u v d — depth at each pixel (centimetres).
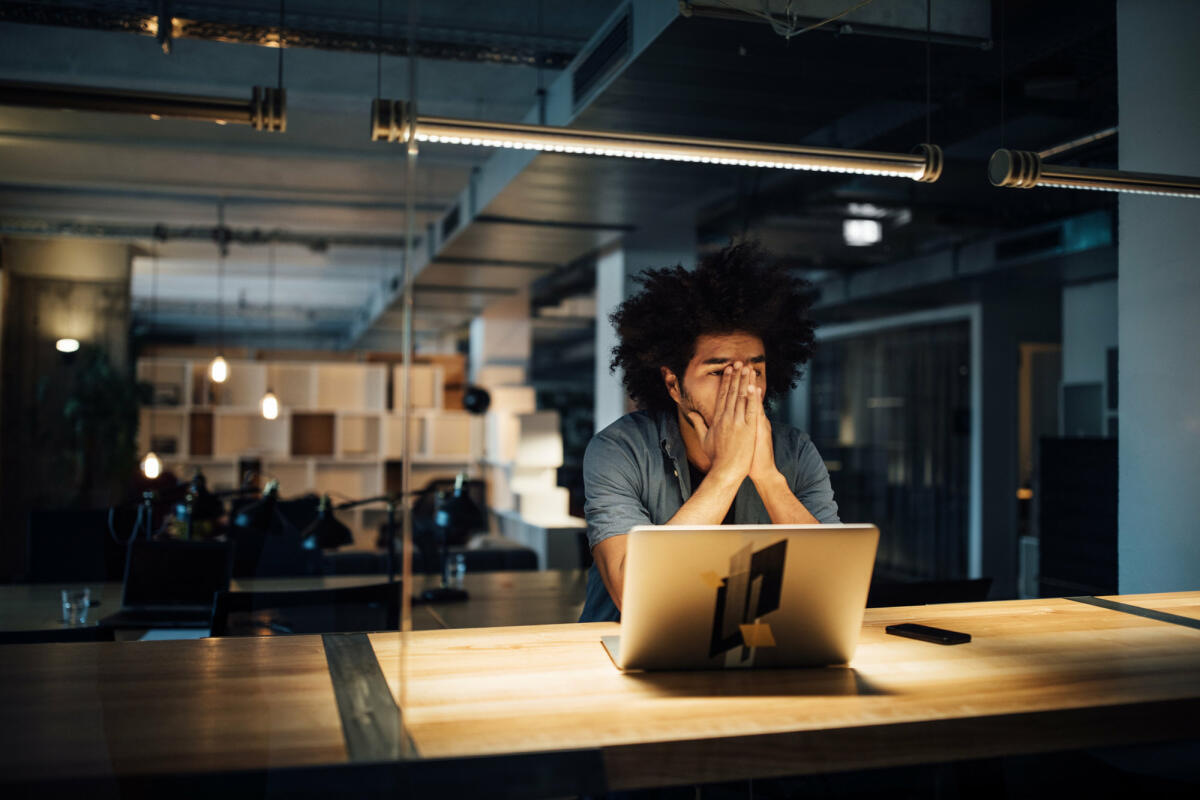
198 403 852
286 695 115
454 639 148
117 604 377
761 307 173
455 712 108
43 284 840
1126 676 127
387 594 269
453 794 92
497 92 475
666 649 125
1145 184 225
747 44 306
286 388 870
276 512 441
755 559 123
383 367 891
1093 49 359
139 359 860
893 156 233
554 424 736
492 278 809
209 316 1446
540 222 588
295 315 1455
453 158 556
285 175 647
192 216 783
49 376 834
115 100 172
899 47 309
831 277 941
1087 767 170
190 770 88
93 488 812
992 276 748
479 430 909
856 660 135
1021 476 932
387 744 96
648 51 312
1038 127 482
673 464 174
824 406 1192
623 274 665
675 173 467
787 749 102
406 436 107
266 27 359
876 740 105
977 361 885
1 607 362
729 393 157
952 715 108
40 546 501
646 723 104
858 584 127
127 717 106
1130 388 302
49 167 630
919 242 807
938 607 180
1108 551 600
